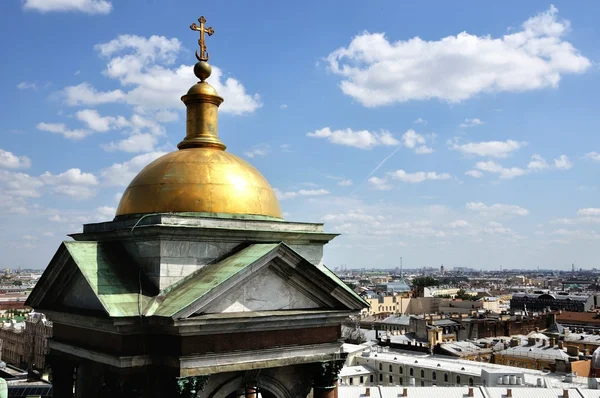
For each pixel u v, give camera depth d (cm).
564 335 19488
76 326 2730
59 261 2702
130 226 2623
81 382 2838
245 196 2778
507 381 12650
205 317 2358
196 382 2366
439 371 13950
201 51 3216
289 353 2650
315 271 2664
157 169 2797
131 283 2508
